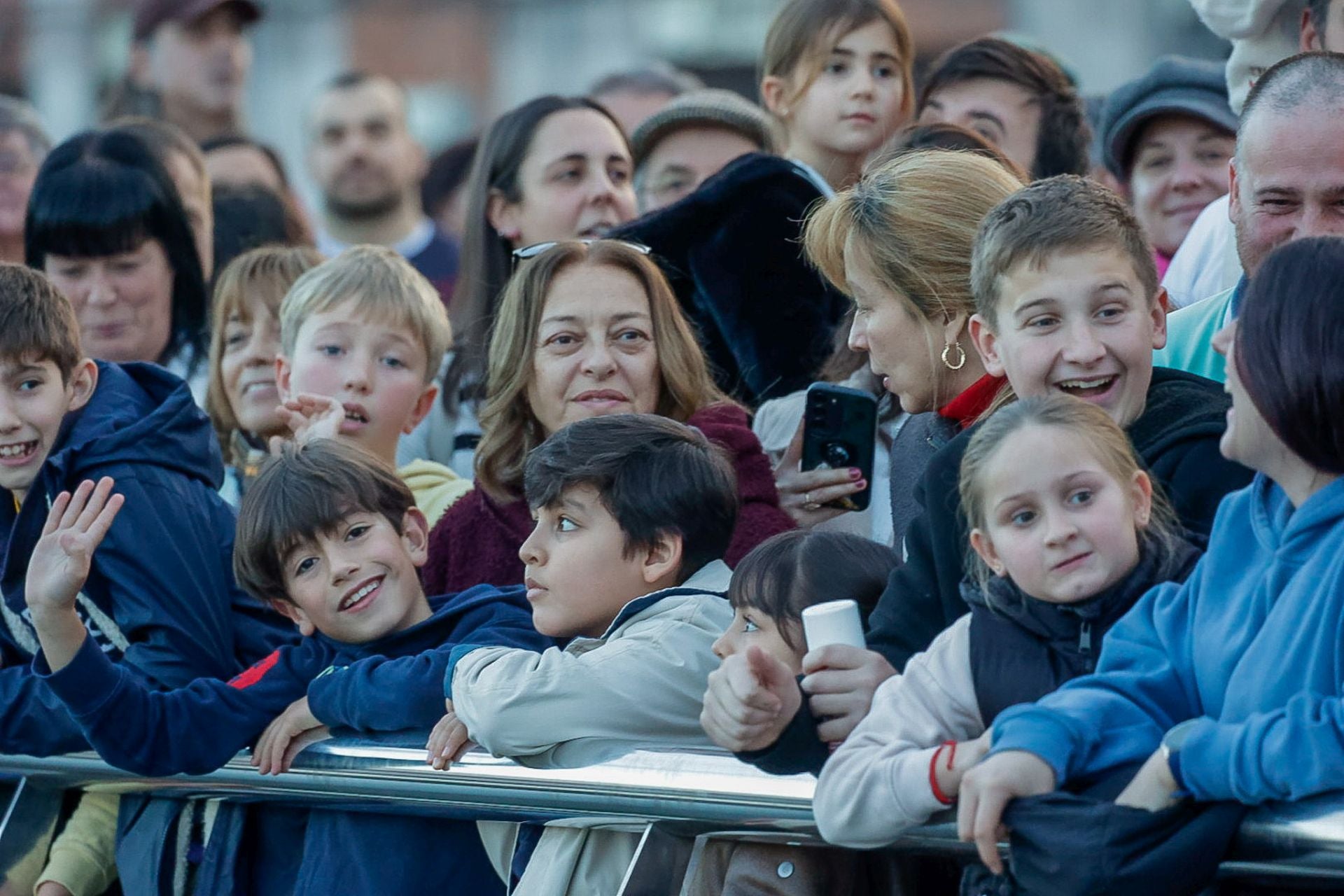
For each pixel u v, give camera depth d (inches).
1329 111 376.8
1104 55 1321.4
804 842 315.6
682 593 362.0
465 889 375.6
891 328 387.5
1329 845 259.4
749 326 526.6
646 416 388.2
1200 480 324.2
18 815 416.2
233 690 390.0
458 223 919.7
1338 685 266.5
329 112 920.9
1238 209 393.4
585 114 622.5
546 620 375.2
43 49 1357.0
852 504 449.1
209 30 938.1
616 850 347.3
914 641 331.9
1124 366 333.1
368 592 393.4
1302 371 272.1
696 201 529.7
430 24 1461.6
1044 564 295.1
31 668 412.2
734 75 1368.1
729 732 307.3
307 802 379.2
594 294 461.1
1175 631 289.6
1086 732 276.8
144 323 602.9
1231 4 506.3
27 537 432.5
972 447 306.2
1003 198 385.7
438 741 356.8
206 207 664.4
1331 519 275.4
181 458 442.9
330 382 508.1
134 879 404.8
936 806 286.8
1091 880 263.6
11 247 771.4
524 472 412.2
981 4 1358.3
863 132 601.3
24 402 434.0
